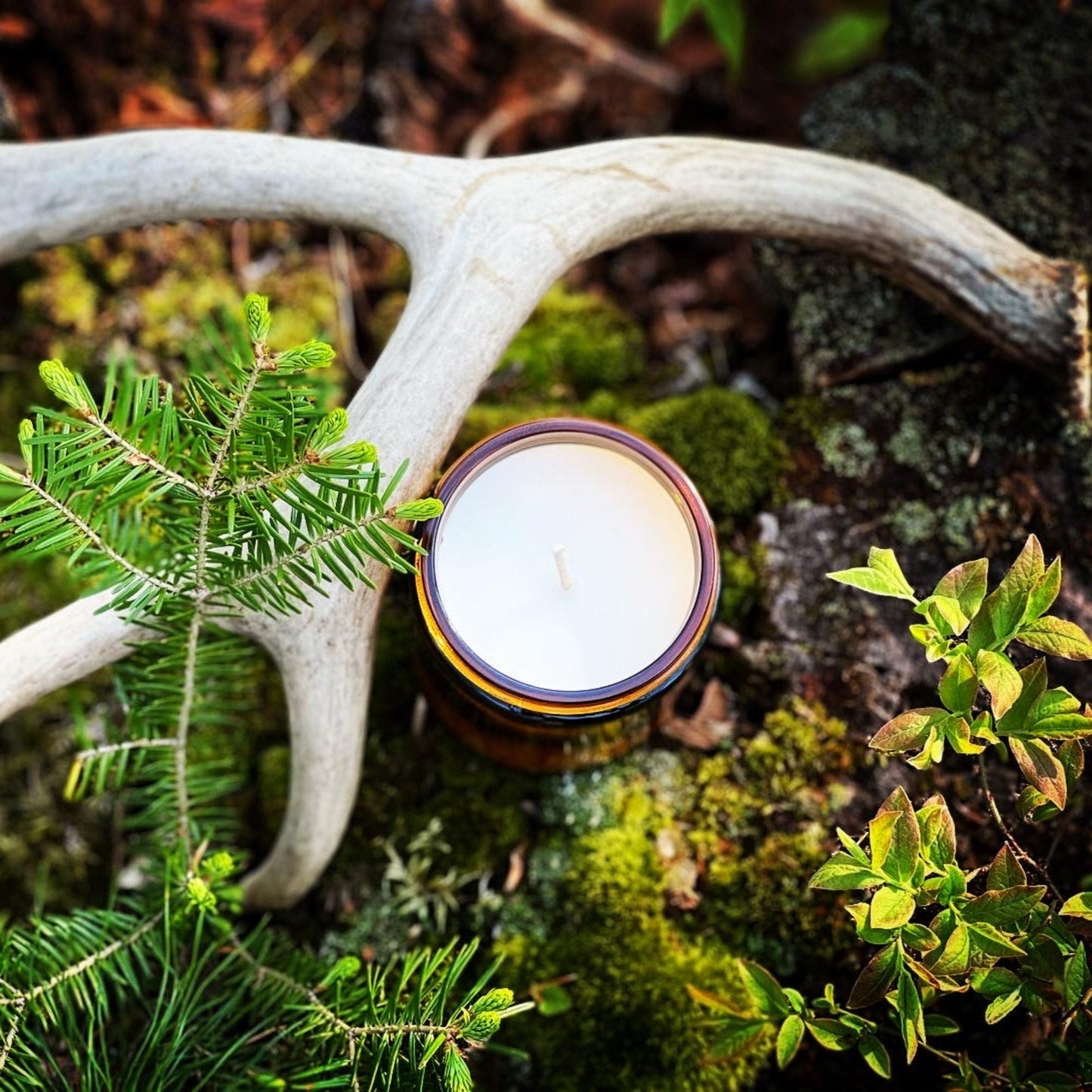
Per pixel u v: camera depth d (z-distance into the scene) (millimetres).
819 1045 510
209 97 654
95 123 640
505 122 687
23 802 568
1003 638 424
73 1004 508
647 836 529
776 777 525
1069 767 433
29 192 487
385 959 528
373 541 450
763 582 539
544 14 695
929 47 577
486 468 469
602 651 458
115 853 565
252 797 557
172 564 452
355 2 671
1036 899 420
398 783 542
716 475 548
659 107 725
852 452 545
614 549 469
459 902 532
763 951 517
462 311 467
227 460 426
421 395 459
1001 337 512
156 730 494
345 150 489
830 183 503
